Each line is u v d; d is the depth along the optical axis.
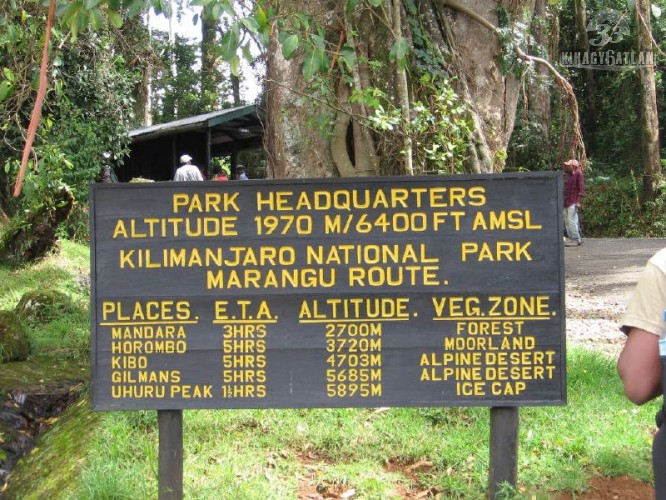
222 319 3.49
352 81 6.03
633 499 3.87
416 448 4.43
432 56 6.32
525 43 6.79
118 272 3.49
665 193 21.86
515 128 20.19
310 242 3.49
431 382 3.48
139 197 3.50
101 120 16.03
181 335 3.49
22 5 6.47
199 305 3.49
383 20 6.01
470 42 6.61
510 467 3.53
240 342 3.49
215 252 3.50
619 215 22.73
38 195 10.87
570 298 10.58
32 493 4.16
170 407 3.48
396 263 3.48
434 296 3.48
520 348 3.47
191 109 35.41
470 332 3.47
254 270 3.50
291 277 3.49
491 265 3.47
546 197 3.46
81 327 8.52
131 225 3.50
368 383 3.48
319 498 3.95
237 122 21.00
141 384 3.49
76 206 14.45
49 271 11.39
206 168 19.92
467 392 3.48
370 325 3.48
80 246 13.35
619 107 25.00
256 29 3.85
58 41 7.28
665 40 20.58
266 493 3.93
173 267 3.50
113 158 17.42
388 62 6.16
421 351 3.48
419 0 6.48
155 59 17.08
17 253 11.58
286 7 5.84
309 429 4.70
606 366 5.96
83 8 4.00
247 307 3.49
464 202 3.47
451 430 4.68
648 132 22.09
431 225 3.48
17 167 7.58
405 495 3.99
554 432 4.64
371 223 3.48
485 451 4.33
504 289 3.46
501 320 3.47
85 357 7.37
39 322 8.76
